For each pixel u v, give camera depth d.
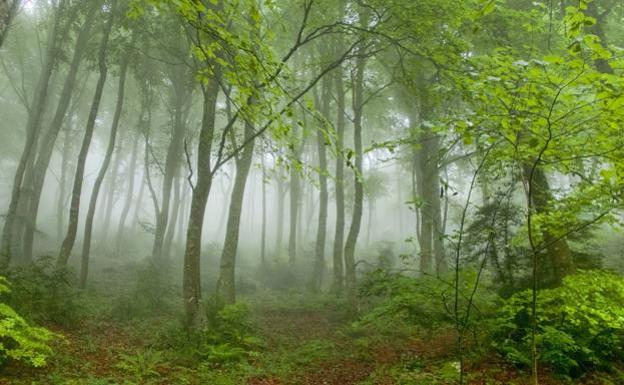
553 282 8.78
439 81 11.84
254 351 9.79
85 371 7.04
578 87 4.16
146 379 7.11
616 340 6.74
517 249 9.78
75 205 14.94
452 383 6.89
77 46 19.12
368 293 9.54
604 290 6.46
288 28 16.00
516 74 4.30
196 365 8.29
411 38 11.10
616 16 12.74
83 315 11.32
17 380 6.04
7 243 15.86
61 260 14.40
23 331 5.51
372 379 7.86
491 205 10.67
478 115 4.54
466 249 11.51
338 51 18.67
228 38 4.98
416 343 10.30
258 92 5.39
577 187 6.20
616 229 6.04
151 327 11.19
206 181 11.20
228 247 14.66
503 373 7.07
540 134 4.55
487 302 7.90
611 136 4.47
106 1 17.44
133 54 19.38
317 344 10.76
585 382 6.63
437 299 7.84
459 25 10.50
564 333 6.55
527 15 9.33
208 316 11.08
